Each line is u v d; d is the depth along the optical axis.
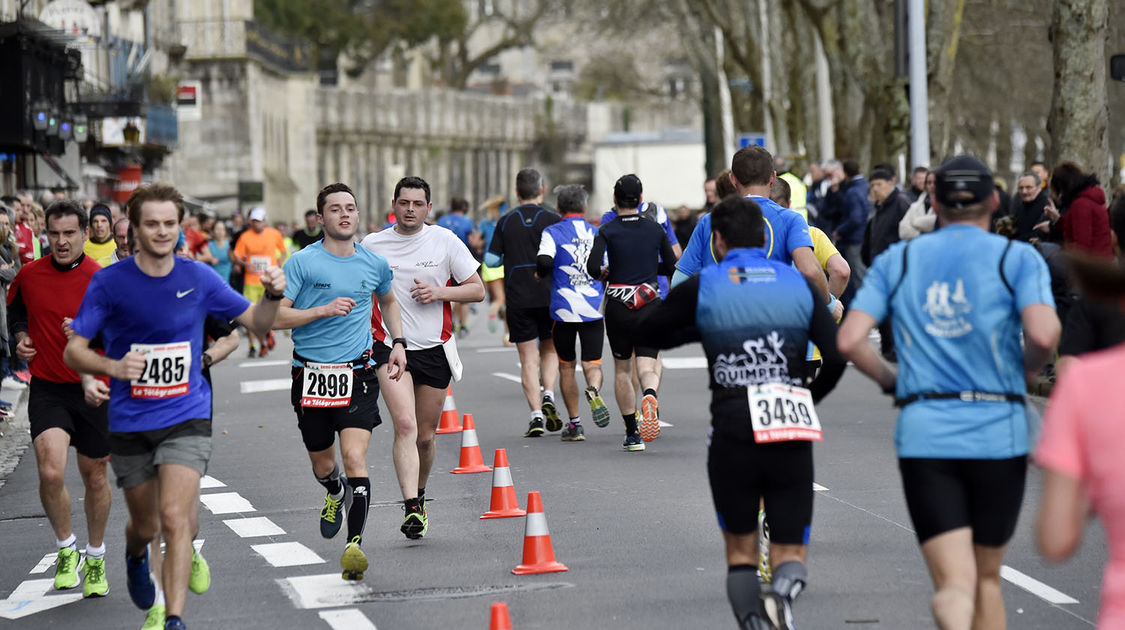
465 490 28.81
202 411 17.89
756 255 16.47
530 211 35.62
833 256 25.00
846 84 86.50
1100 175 45.50
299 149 186.12
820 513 25.44
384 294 22.45
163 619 18.47
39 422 21.41
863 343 14.96
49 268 21.41
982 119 144.12
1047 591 19.78
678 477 29.34
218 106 161.50
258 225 64.12
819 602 19.42
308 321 20.75
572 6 142.38
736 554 16.22
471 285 24.31
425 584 21.11
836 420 36.69
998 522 14.60
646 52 186.12
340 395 21.58
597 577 21.17
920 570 21.09
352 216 21.77
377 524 25.98
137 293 17.56
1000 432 14.49
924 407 14.66
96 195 105.12
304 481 30.89
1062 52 45.28
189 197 130.00
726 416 16.09
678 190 167.62
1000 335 14.60
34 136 78.81
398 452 23.78
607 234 31.84
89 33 85.69
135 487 17.98
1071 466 10.12
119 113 93.44
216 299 17.98
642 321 16.62
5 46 76.62
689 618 18.80
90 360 17.33
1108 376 10.12
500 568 21.97
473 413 40.56
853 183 51.75
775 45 95.56
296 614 19.67
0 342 39.72
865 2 72.31
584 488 28.55
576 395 34.84
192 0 161.12
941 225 15.29
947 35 65.00
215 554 23.88
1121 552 10.02
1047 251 34.31
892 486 27.73
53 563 23.98
